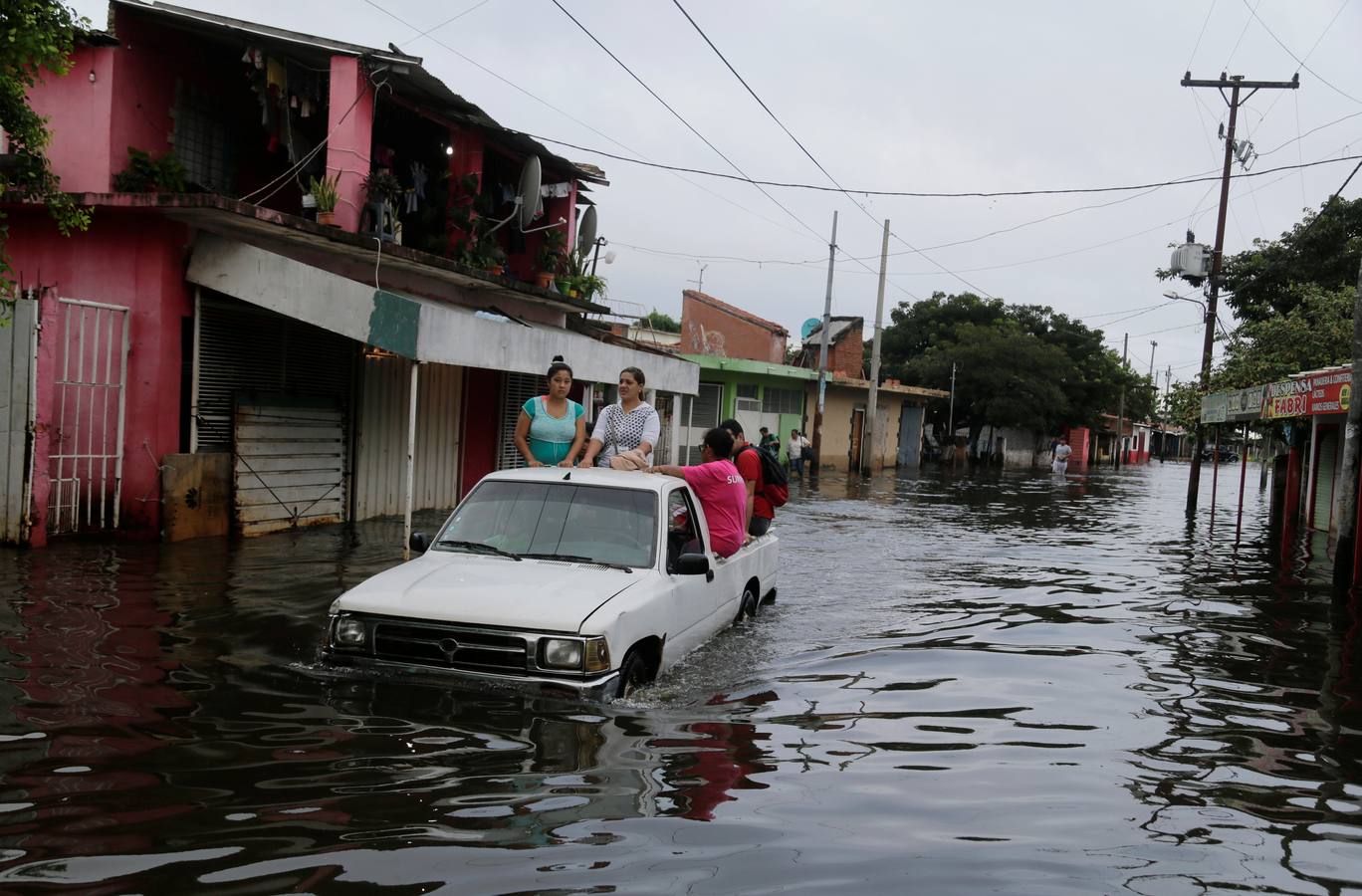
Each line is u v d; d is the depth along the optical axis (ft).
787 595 32.65
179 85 38.83
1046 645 25.58
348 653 17.19
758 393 111.45
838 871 11.17
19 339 30.40
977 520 64.80
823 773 14.69
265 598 24.85
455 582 17.85
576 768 13.74
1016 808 13.67
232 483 36.70
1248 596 35.06
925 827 12.76
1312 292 77.10
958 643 25.46
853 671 21.88
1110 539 55.42
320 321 33.55
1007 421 168.04
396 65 40.16
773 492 30.45
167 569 28.32
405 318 32.14
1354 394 37.55
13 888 9.64
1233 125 86.22
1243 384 73.97
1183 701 20.36
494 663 16.42
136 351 33.78
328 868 10.37
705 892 10.39
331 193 39.06
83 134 35.04
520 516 20.65
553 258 59.98
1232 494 111.96
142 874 10.05
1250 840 12.90
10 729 14.35
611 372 53.47
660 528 20.36
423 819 11.75
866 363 190.49
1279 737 17.99
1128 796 14.44
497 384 56.54
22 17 24.50
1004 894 10.82
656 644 18.70
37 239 34.55
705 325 126.21
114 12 35.40
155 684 16.90
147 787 12.36
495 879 10.33
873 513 66.85
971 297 191.62
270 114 40.50
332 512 42.45
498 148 54.90
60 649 18.98
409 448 32.22
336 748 13.99
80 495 33.12
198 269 34.65
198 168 40.32
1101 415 219.41
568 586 17.78
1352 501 37.37
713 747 15.43
